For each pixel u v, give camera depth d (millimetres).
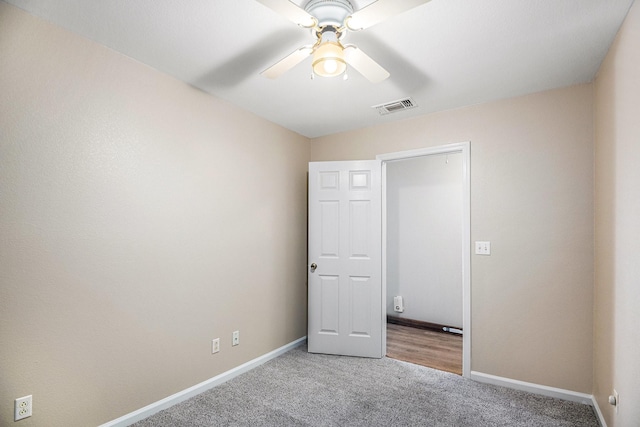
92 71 1943
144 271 2195
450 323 4180
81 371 1881
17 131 1657
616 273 1833
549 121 2527
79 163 1886
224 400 2412
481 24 1753
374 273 3303
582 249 2383
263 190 3170
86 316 1907
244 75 2365
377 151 3391
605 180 2064
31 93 1703
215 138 2695
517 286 2607
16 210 1652
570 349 2408
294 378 2785
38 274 1725
